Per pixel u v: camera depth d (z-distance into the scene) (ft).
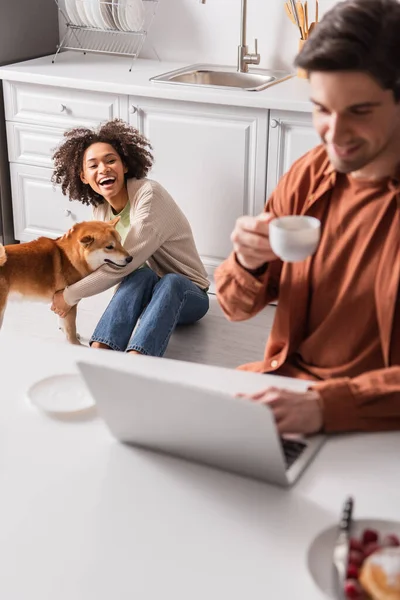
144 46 13.47
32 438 4.56
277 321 5.55
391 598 3.27
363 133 4.46
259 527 3.87
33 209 13.05
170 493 4.12
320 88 4.41
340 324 5.30
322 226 5.29
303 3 12.37
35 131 12.52
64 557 3.69
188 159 11.61
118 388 4.17
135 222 9.97
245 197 11.50
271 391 4.60
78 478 4.23
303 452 4.38
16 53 13.03
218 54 13.09
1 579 3.56
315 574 3.58
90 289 9.71
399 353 5.15
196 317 10.89
